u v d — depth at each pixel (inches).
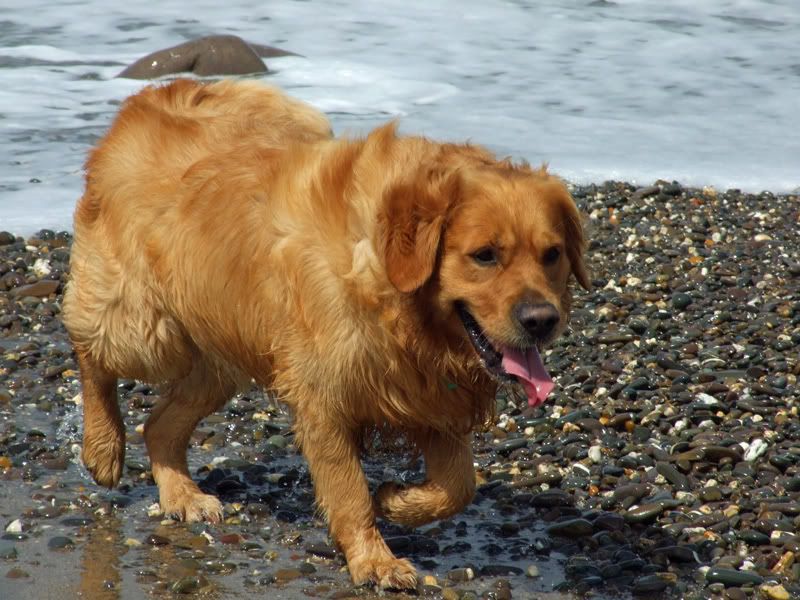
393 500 376.2
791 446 461.1
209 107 426.0
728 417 490.0
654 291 626.2
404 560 368.2
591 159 812.0
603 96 952.9
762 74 1026.7
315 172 360.8
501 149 817.5
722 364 538.0
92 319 413.4
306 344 356.2
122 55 992.2
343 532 369.4
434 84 954.1
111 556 373.4
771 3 1246.9
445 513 372.2
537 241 334.6
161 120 411.2
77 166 754.8
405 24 1123.9
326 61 995.9
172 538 390.0
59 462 439.8
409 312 339.9
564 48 1077.1
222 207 378.3
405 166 342.0
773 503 416.8
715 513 414.0
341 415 361.4
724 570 374.0
